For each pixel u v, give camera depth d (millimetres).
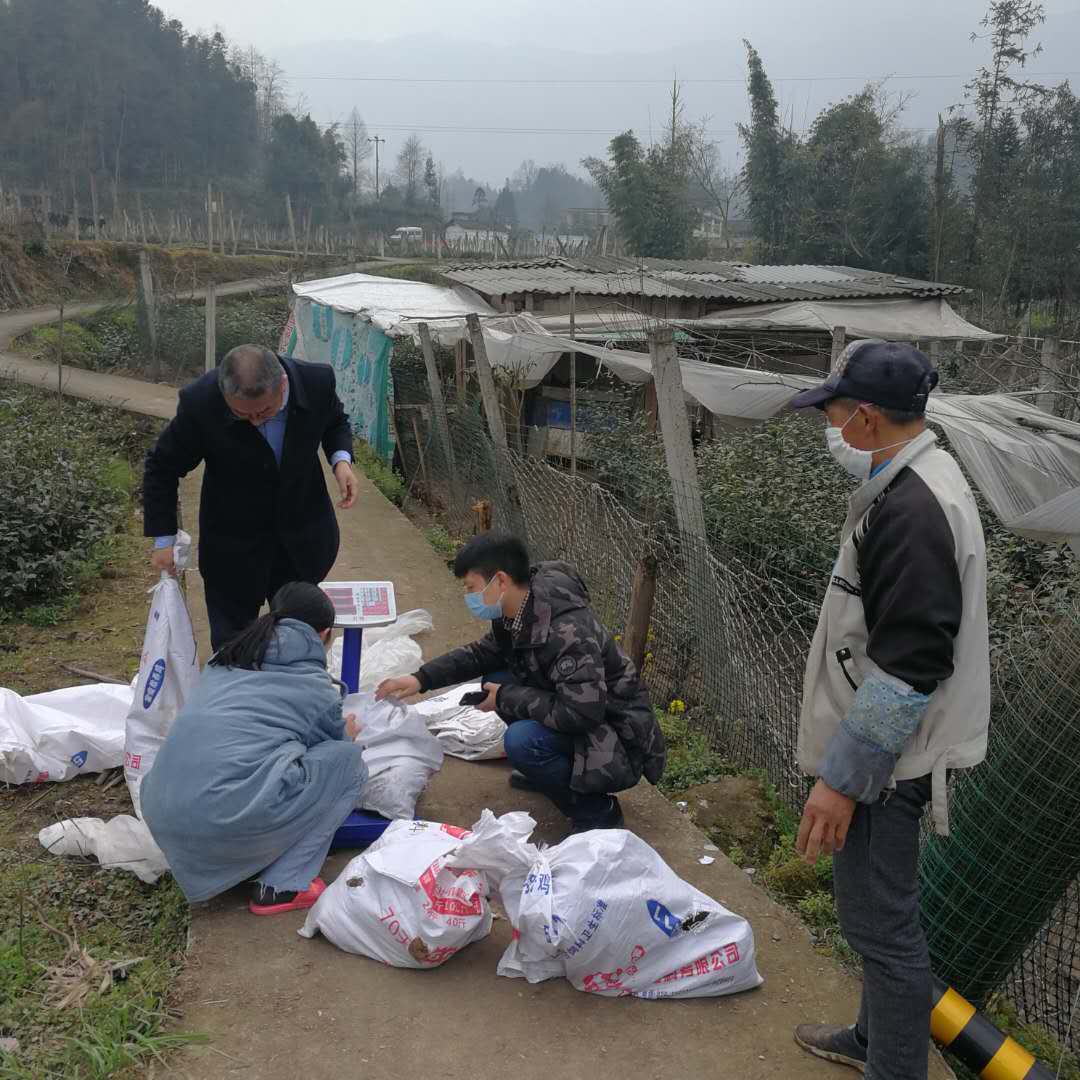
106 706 4379
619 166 31781
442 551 8344
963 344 14398
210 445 3748
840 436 2230
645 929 2777
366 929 2916
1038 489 4324
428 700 4535
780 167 30406
